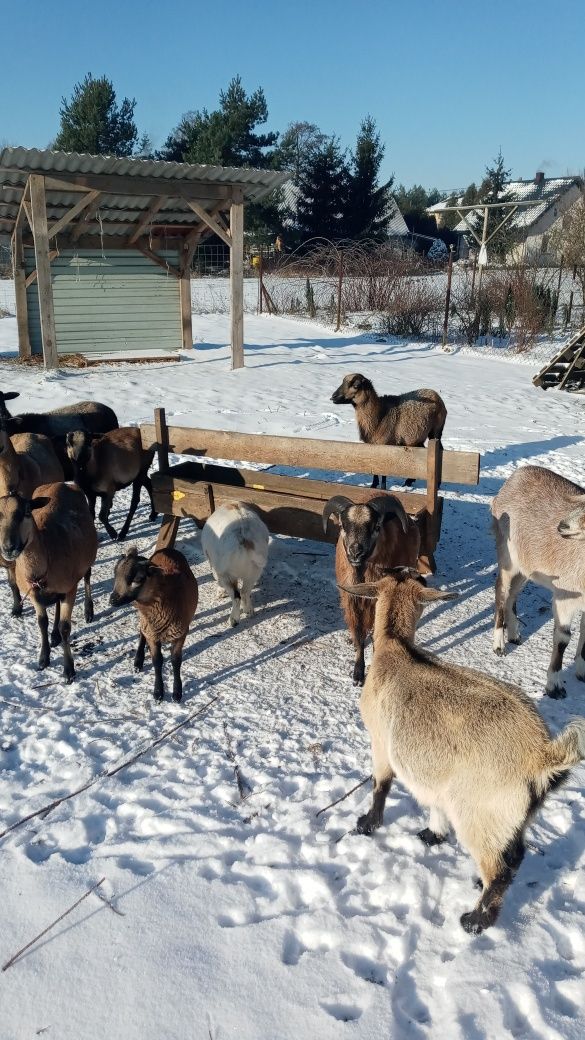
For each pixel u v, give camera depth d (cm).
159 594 508
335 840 402
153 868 381
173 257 2128
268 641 625
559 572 533
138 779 450
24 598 709
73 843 399
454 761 342
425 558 716
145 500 1006
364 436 1073
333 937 341
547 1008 307
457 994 313
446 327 2361
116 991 314
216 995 313
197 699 539
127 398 1512
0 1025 300
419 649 404
